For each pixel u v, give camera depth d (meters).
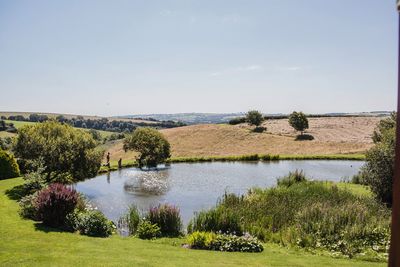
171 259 9.76
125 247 11.09
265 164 44.44
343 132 75.88
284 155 51.84
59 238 11.62
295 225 14.00
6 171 24.00
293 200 17.70
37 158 22.11
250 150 60.41
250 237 12.23
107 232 13.26
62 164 22.56
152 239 13.06
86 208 15.87
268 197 18.73
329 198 17.98
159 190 26.59
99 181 30.70
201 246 11.85
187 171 37.66
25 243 10.74
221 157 48.25
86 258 9.43
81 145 23.58
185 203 22.19
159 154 39.22
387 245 11.58
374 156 18.78
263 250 11.68
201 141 65.94
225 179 32.28
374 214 14.66
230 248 11.52
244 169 39.50
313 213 14.49
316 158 49.81
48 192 13.52
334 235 12.51
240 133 70.31
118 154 56.78
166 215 14.41
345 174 35.91
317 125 84.25
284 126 82.75
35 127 23.86
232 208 16.67
